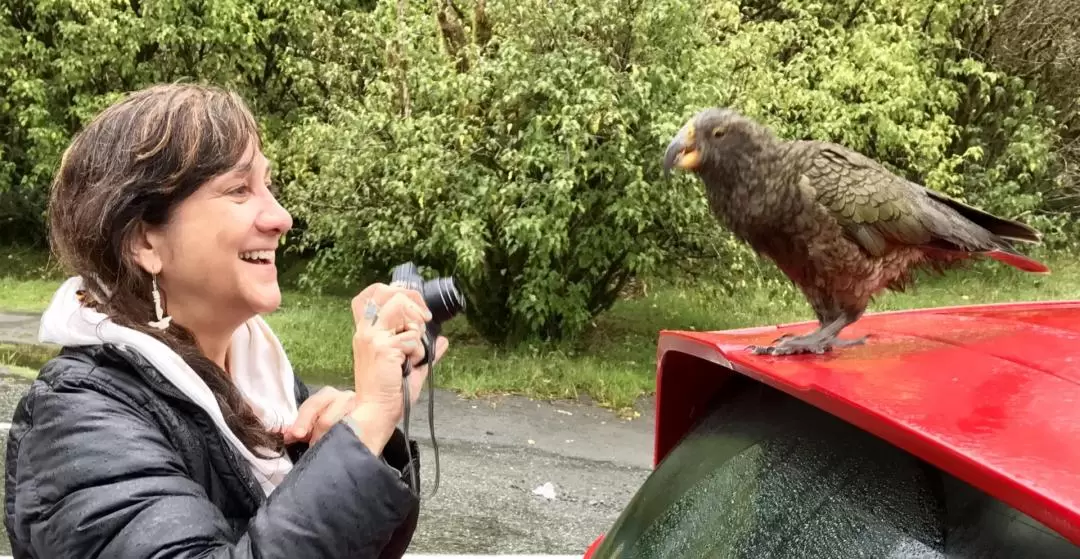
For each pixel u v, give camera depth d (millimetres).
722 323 9461
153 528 1182
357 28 9078
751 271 8055
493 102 7434
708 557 1288
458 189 7387
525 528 4461
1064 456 902
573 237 7625
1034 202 12086
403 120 7543
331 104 8867
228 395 1457
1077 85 13367
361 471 1265
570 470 5434
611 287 9039
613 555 1553
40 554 1237
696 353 1608
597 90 6887
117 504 1195
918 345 1445
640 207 7129
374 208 7918
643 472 5500
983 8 12438
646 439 6207
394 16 8938
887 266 1887
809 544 1139
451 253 7859
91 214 1346
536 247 7410
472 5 8289
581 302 7785
